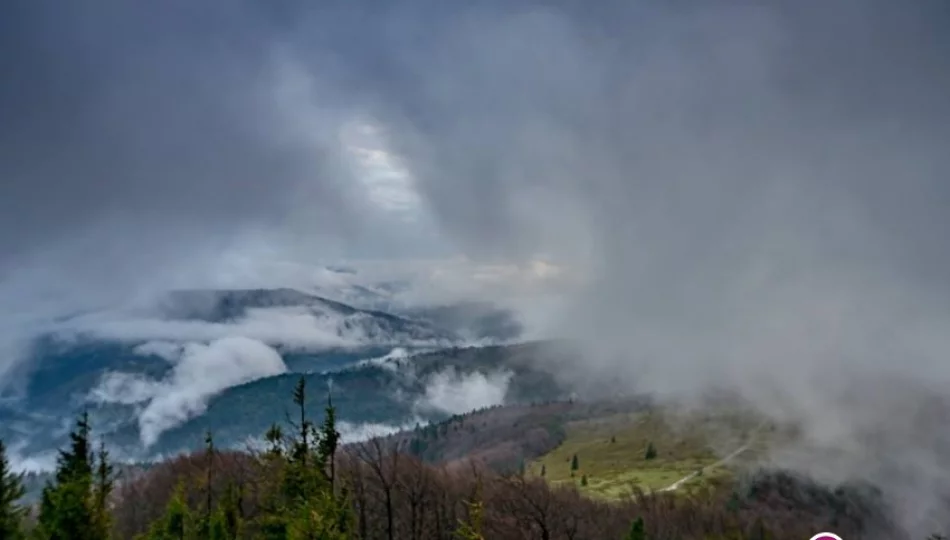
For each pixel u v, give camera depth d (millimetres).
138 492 137500
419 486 107750
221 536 78375
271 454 74938
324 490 66938
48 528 56719
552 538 111312
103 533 59000
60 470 64250
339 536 63156
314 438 73938
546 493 128250
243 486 94188
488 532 112688
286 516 66750
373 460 98375
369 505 96000
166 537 81062
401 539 100375
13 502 54125
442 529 109125
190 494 118812
